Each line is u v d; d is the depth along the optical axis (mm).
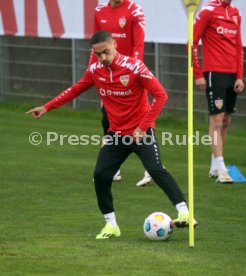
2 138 48594
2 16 59125
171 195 26844
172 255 24422
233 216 30109
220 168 36438
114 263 23562
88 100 57688
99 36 26125
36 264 23578
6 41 62031
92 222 29328
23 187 35562
